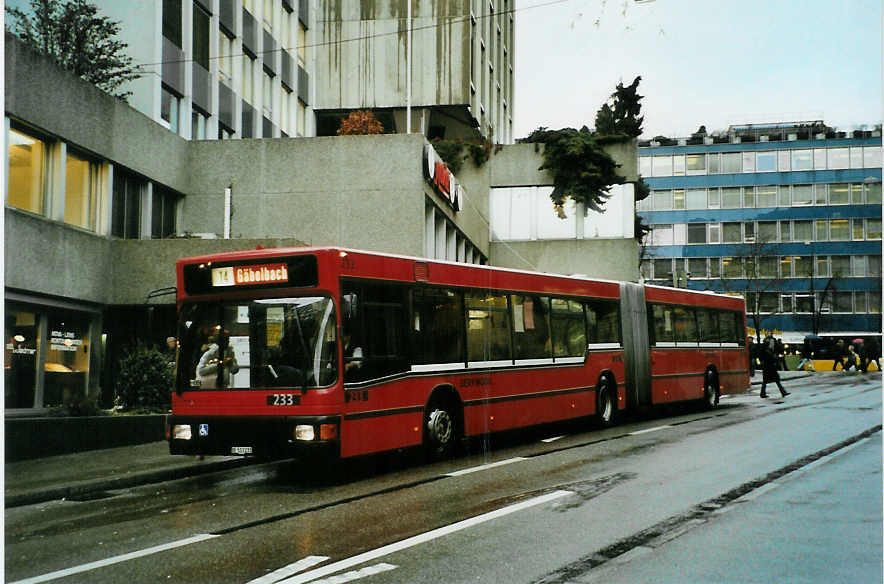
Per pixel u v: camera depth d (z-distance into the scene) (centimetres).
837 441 1429
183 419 1123
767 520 804
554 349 1606
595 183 3681
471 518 827
